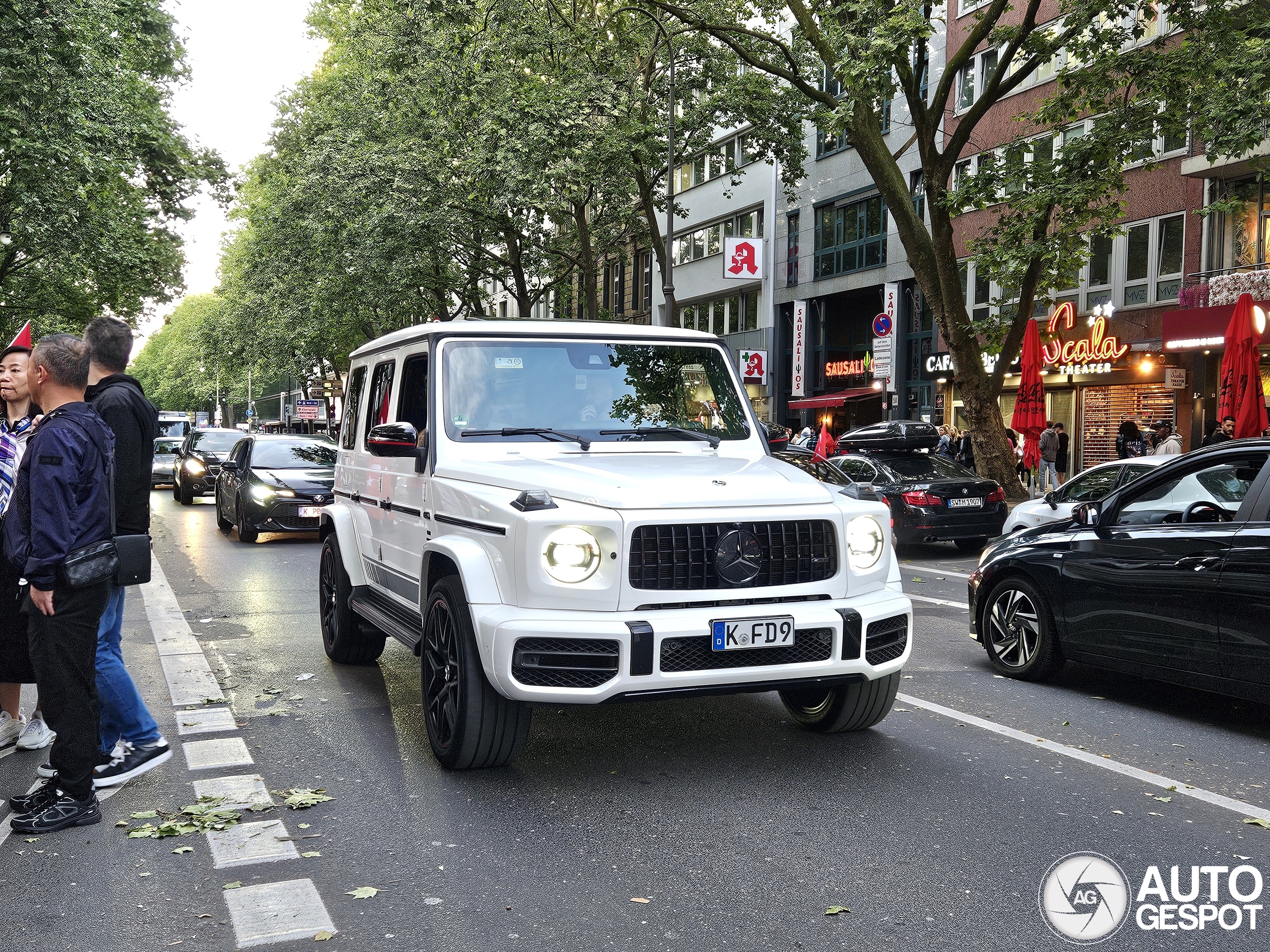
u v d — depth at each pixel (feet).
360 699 21.36
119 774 15.60
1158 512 20.49
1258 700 18.24
